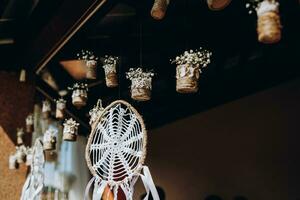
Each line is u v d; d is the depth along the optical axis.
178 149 7.08
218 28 4.66
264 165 6.58
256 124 6.75
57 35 3.44
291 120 6.55
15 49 4.09
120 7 3.95
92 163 2.63
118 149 2.47
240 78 6.14
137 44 4.45
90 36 4.05
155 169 7.06
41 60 3.84
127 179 2.39
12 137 3.94
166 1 2.16
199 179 6.87
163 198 6.89
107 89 5.03
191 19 4.41
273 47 5.64
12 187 3.83
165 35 4.46
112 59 2.98
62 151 5.04
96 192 2.46
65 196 4.97
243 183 6.64
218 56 5.44
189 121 7.13
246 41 5.04
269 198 6.43
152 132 7.25
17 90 4.05
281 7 4.62
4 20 3.72
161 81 5.68
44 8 3.47
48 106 4.06
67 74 4.74
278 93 6.68
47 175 4.67
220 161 6.84
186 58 2.26
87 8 3.01
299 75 6.32
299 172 6.36
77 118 5.11
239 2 4.33
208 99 6.74
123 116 2.54
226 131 6.91
